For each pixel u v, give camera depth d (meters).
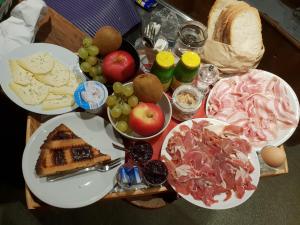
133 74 1.04
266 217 1.64
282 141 1.07
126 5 1.30
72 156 0.92
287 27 1.67
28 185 0.89
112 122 0.97
